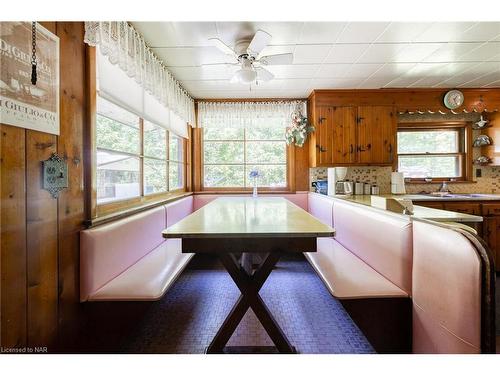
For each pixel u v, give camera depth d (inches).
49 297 51.9
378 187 154.1
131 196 99.7
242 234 56.5
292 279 109.5
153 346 66.5
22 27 45.5
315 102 149.9
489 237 129.3
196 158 168.2
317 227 62.4
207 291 99.0
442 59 111.4
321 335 71.3
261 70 103.1
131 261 80.6
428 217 82.1
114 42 73.1
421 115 160.1
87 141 65.1
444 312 47.3
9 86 42.9
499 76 131.2
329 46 99.4
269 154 171.6
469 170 157.9
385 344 60.2
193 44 96.9
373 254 76.6
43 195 50.6
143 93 102.2
